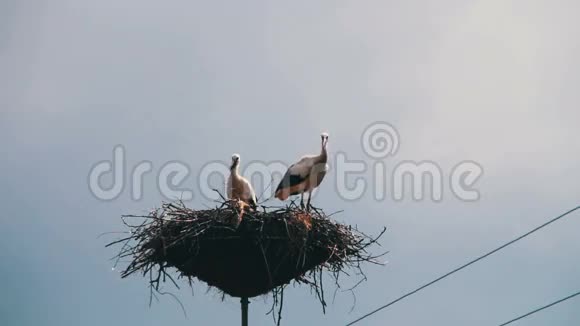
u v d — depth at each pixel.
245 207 19.17
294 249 19.00
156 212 19.55
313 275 19.59
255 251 19.16
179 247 19.20
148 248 19.25
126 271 19.36
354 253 19.64
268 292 19.58
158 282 19.22
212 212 19.12
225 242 19.12
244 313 19.48
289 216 19.08
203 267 19.41
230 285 19.47
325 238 19.33
